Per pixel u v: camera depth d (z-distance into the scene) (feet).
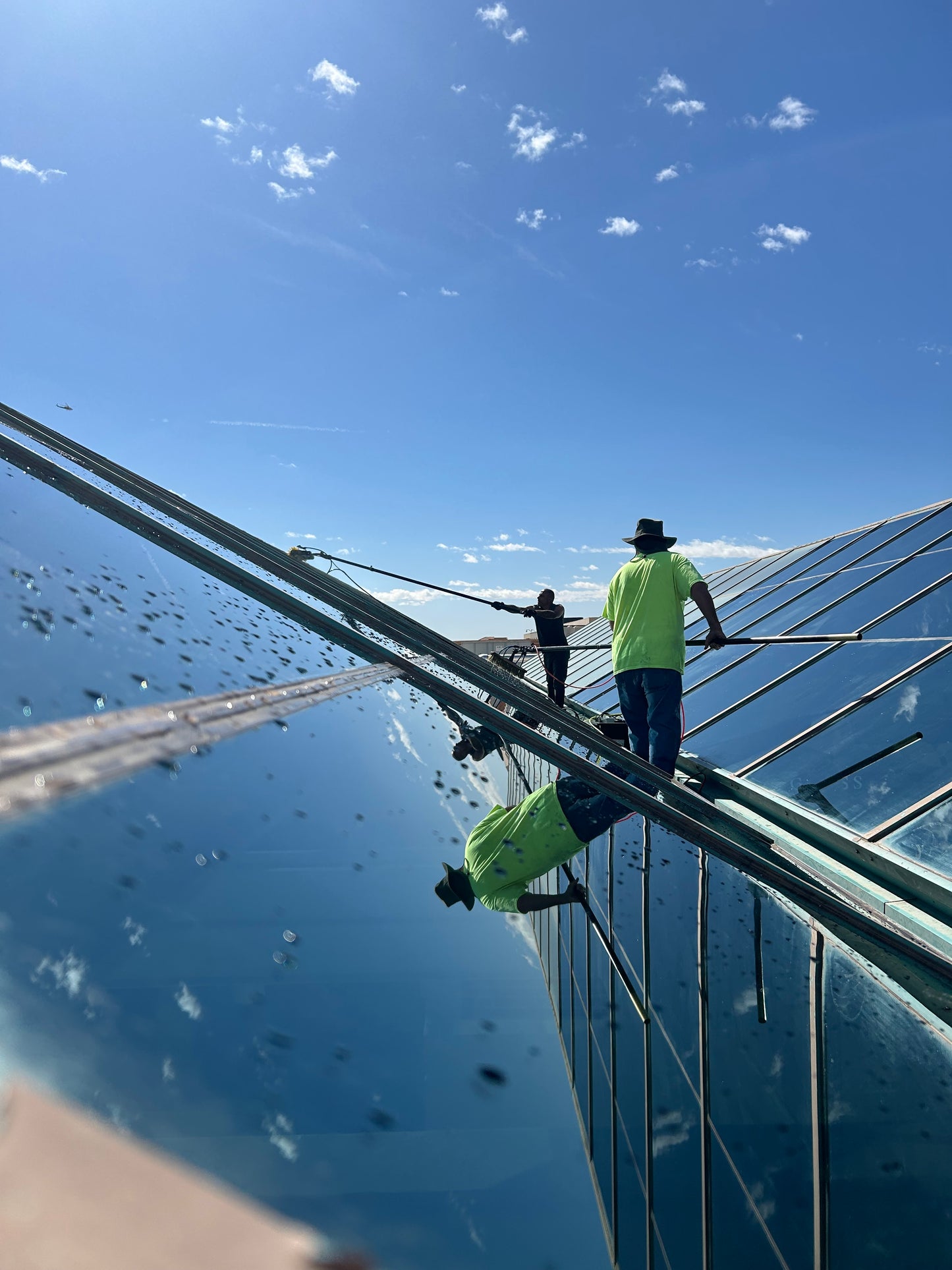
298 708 6.42
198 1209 1.23
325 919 3.28
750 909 11.23
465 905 4.72
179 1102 1.59
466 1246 1.83
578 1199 2.35
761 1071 10.50
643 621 16.52
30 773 2.74
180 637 6.24
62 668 4.09
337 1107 2.02
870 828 11.81
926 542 26.81
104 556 7.84
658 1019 14.92
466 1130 2.33
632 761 11.51
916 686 16.72
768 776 15.51
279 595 6.98
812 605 27.96
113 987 1.85
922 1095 7.12
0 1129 1.13
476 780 9.64
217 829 3.26
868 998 8.30
